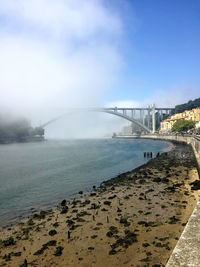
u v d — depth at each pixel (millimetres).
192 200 14781
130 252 8680
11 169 36875
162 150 68812
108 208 14242
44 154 66500
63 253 9016
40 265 8273
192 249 3139
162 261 7824
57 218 13242
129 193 17906
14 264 8438
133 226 11141
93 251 9023
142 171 28641
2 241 10578
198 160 27562
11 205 17062
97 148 89250
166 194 16766
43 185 24172
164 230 10391
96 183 24359
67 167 37406
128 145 104812
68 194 19859
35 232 11328
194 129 106438
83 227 11453
